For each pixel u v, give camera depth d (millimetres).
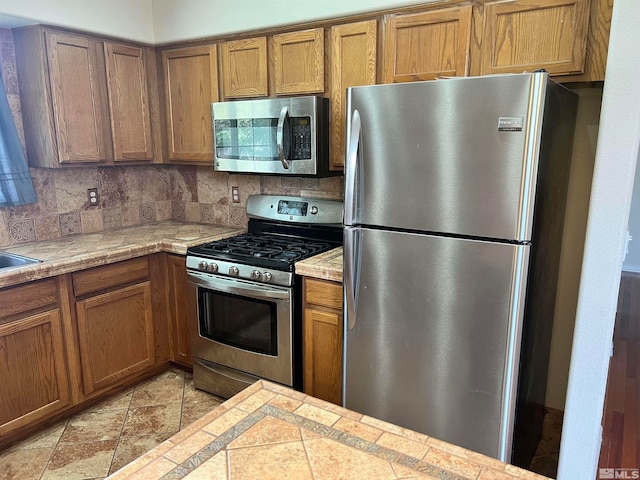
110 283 2641
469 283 1719
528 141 1534
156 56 3078
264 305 2443
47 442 2367
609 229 1479
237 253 2564
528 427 2002
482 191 1641
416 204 1780
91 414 2611
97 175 3092
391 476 919
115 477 916
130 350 2816
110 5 2754
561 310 2393
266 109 2545
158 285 2930
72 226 2984
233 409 1171
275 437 1047
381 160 1828
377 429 1086
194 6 2816
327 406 1189
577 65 1814
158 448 1009
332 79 2438
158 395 2814
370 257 1925
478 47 2014
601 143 1450
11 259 2479
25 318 2260
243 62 2715
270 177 3062
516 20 1911
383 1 2191
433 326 1825
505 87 1539
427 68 2148
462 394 1813
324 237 2834
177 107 3049
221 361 2701
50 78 2527
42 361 2363
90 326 2570
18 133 2660
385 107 1783
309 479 906
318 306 2301
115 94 2863
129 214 3334
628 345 3578
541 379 2172
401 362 1933
